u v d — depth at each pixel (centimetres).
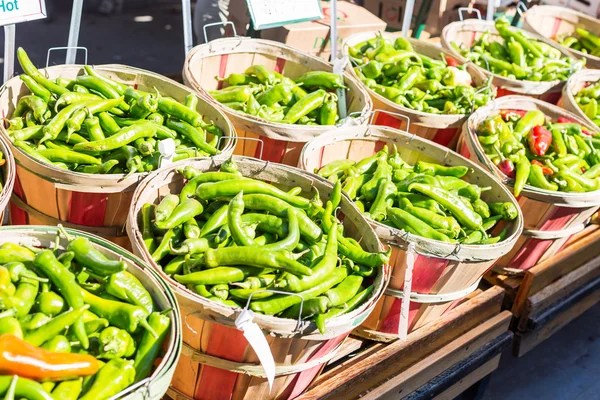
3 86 194
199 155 197
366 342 197
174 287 160
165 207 176
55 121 187
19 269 154
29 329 150
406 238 184
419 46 263
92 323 153
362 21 279
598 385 243
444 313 202
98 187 180
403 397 193
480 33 285
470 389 221
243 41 231
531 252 222
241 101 221
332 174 205
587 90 265
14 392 140
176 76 254
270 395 172
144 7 429
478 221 200
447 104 237
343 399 183
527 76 268
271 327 160
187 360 168
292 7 232
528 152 229
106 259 157
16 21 194
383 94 238
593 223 247
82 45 355
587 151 233
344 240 179
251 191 181
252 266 168
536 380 241
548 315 224
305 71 237
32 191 184
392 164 210
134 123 194
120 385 147
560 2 354
